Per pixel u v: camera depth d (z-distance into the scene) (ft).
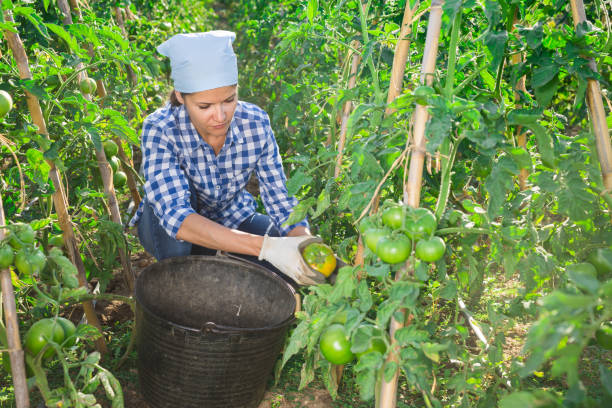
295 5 15.60
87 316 7.88
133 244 12.00
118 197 14.02
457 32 4.42
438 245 4.19
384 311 4.39
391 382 4.58
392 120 5.31
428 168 4.90
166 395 6.61
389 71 7.89
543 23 5.31
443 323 8.43
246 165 8.32
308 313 5.18
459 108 4.14
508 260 5.14
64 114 8.91
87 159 8.91
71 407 5.16
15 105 8.06
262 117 8.30
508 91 6.61
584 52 5.15
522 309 5.93
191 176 8.16
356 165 5.13
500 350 5.44
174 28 22.11
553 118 7.02
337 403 7.20
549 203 5.95
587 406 3.52
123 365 7.88
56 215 7.95
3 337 5.12
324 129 11.62
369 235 4.40
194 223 7.04
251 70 19.13
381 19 7.71
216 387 6.45
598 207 5.41
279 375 7.19
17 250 5.12
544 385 7.06
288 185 5.72
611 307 3.04
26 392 4.96
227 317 7.68
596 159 5.29
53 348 5.32
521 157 4.33
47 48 7.81
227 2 36.14
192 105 6.95
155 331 6.27
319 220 10.07
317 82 10.67
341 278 4.75
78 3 10.03
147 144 7.61
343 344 4.67
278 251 6.59
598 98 5.19
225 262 7.48
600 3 5.71
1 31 6.21
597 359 7.55
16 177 7.19
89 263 8.89
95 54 9.36
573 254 5.86
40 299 5.45
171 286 7.46
